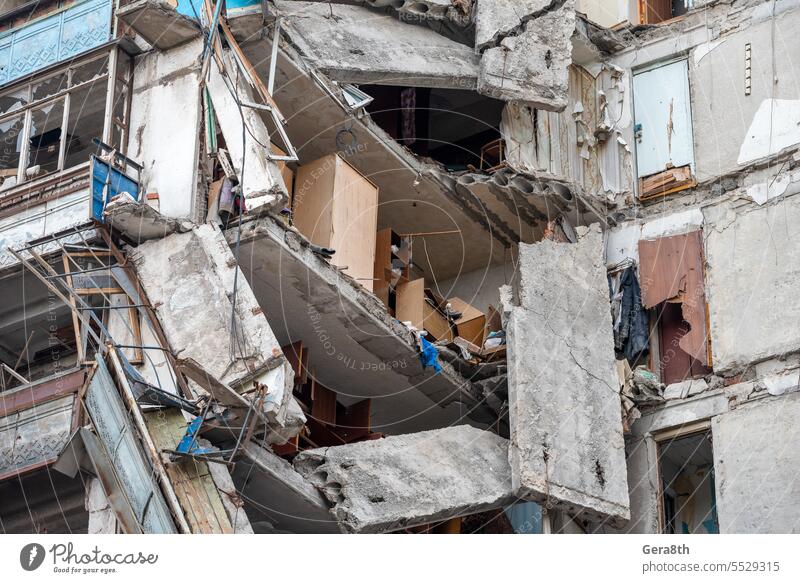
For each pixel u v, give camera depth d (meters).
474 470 19.44
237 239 18.86
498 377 21.36
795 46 22.59
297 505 18.48
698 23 23.69
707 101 23.11
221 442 17.75
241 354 17.73
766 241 21.34
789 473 19.61
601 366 20.56
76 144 21.27
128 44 20.39
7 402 18.02
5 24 21.61
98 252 18.88
